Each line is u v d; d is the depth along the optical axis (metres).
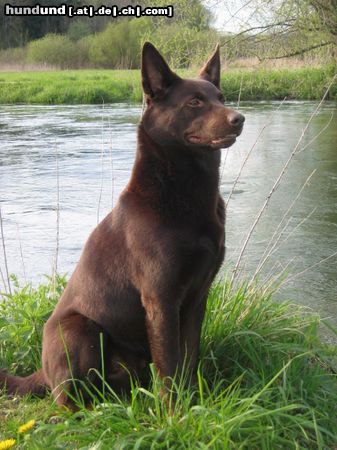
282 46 8.25
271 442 2.02
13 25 32.44
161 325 2.14
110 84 16.11
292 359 2.29
